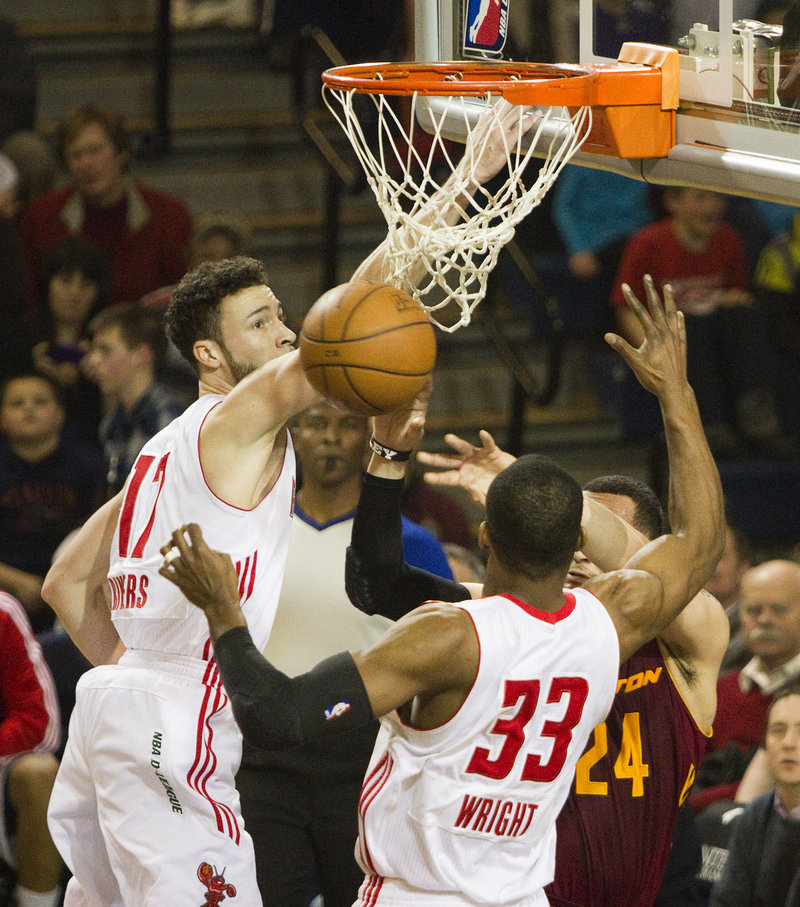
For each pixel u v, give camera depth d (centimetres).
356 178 2392
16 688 1441
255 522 909
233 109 3203
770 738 1224
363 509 917
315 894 1423
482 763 791
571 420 2592
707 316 2341
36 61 3216
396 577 930
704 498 866
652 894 980
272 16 2564
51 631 1817
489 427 2584
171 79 3186
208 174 2994
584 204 2553
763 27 952
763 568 1505
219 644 768
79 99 3138
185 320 945
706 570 861
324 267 2578
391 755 820
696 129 1005
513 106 1041
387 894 820
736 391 2344
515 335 2727
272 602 928
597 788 953
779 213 2545
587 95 1005
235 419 880
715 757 1485
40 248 2464
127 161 2455
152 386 1850
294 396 862
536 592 798
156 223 2467
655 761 962
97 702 925
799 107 920
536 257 2662
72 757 952
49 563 1988
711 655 988
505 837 814
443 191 967
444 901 810
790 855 1205
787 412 2358
